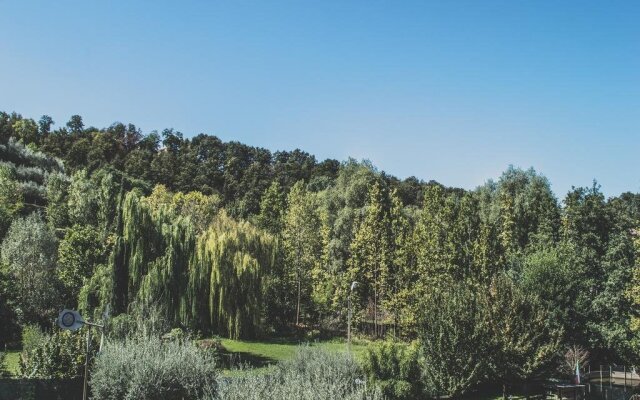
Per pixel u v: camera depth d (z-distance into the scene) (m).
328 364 22.11
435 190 51.41
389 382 24.83
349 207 59.75
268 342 41.72
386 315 49.25
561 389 27.59
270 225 67.19
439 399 27.52
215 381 18.23
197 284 37.50
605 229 43.28
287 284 51.31
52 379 19.98
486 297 30.62
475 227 45.09
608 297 37.47
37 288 39.19
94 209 56.31
